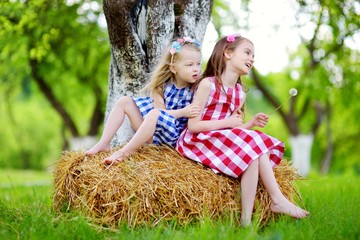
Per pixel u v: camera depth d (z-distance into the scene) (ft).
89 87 44.83
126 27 14.10
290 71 50.19
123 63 14.62
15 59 35.55
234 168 11.76
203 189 11.53
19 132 79.97
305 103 51.16
